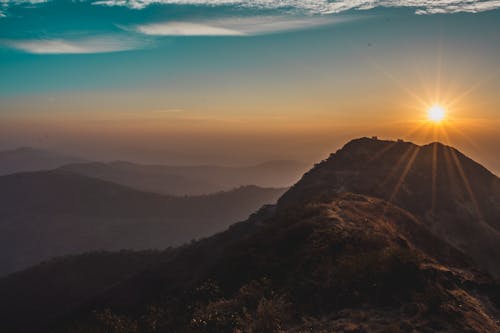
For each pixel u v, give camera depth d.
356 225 30.53
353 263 19.52
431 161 83.75
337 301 16.89
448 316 14.71
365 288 17.39
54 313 81.88
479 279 20.97
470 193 73.88
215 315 17.14
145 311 34.91
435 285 17.03
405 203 62.81
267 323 15.44
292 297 17.89
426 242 35.44
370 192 63.69
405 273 17.83
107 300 55.06
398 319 14.70
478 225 61.56
